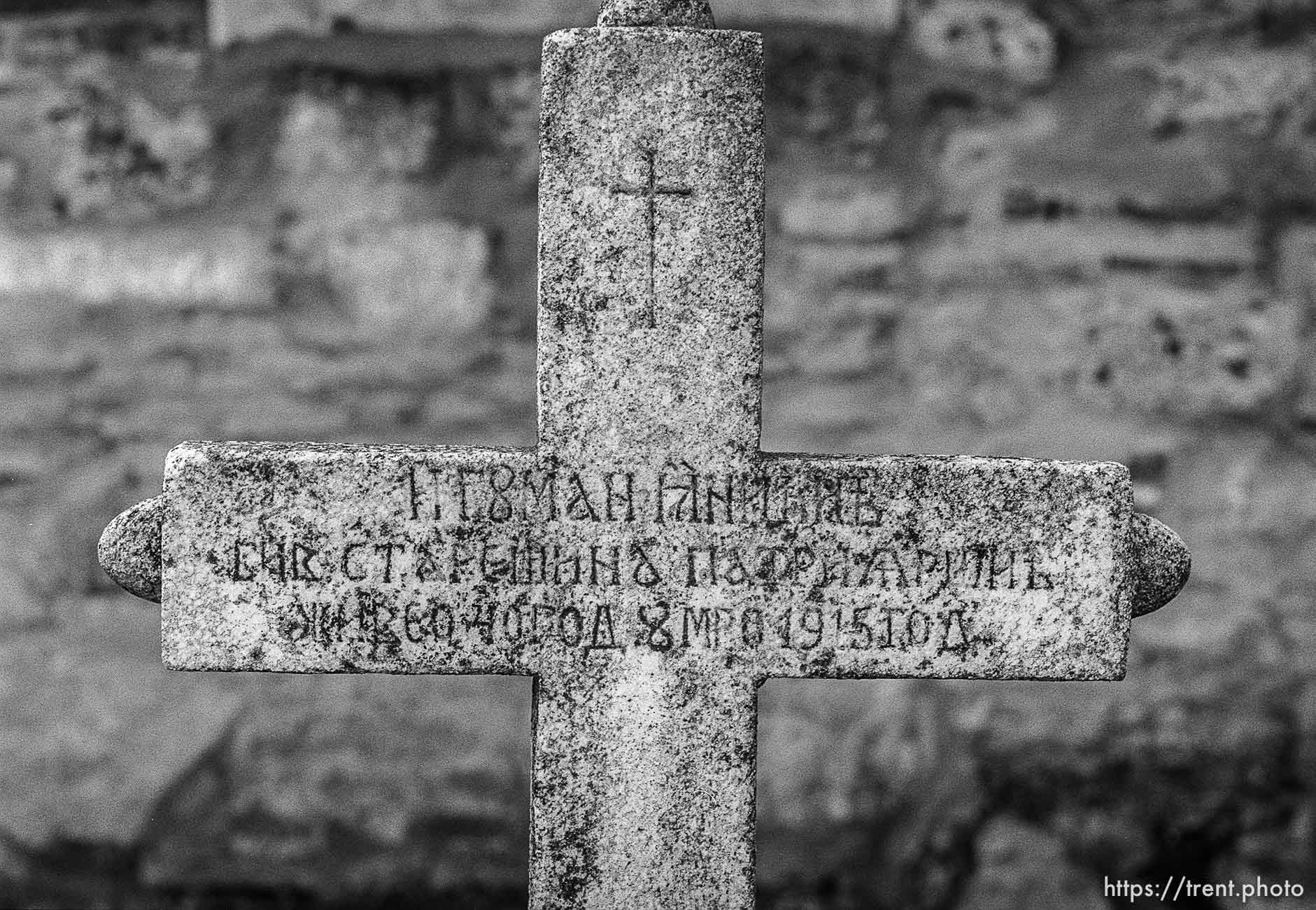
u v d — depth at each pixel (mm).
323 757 3639
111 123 3658
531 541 2236
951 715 3633
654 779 2297
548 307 2201
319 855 3635
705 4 2223
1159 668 3621
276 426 3662
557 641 2258
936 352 3648
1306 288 3617
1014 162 3645
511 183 3666
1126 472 2248
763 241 2205
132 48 3670
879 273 3648
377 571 2227
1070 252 3633
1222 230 3623
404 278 3654
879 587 2260
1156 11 3629
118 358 3660
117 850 3633
